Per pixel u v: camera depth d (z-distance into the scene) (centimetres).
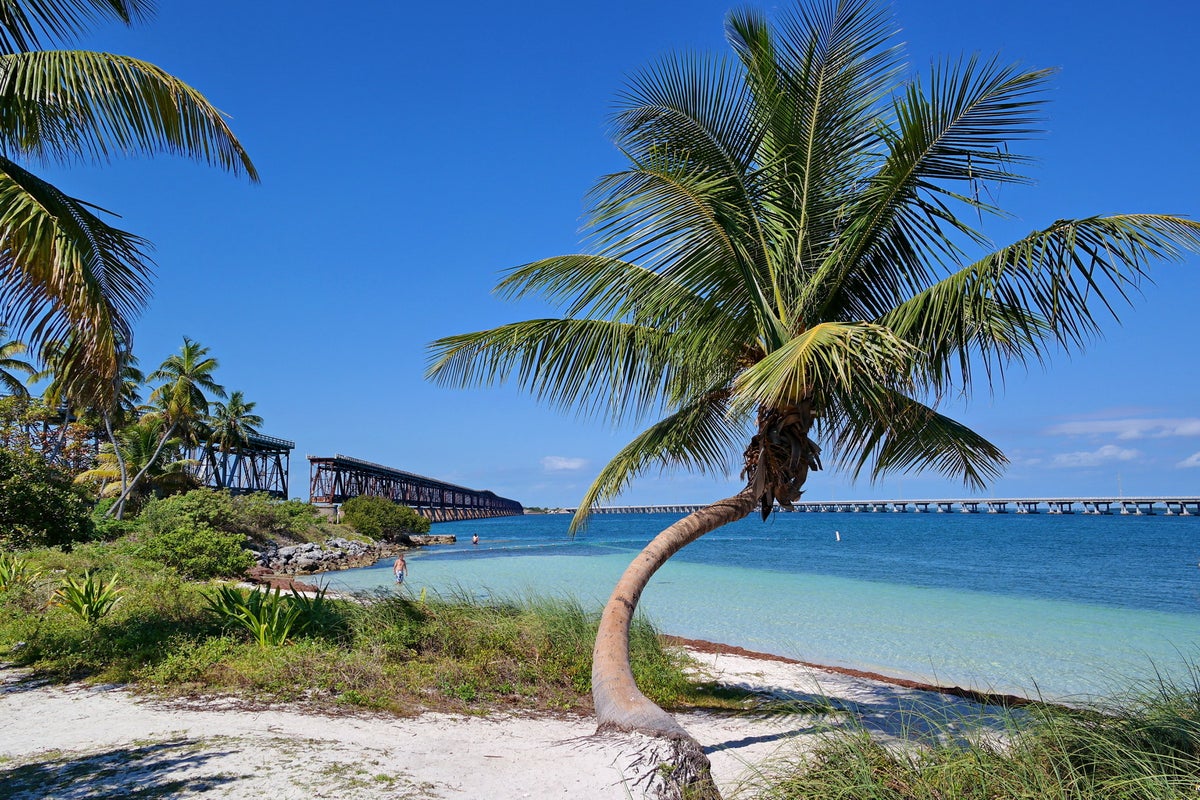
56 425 3794
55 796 420
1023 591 2427
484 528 11600
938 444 770
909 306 571
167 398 4178
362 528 5541
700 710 890
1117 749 407
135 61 571
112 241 655
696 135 645
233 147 629
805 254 662
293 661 809
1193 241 450
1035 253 508
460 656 980
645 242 592
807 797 408
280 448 7369
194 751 518
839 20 610
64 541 1634
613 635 573
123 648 848
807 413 645
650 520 18125
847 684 1071
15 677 767
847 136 636
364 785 466
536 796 449
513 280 692
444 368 727
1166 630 1633
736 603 2127
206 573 2080
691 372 673
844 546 5609
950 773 398
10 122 610
